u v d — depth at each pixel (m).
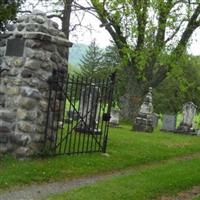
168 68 33.97
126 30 32.62
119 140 19.47
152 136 24.30
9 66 13.24
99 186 10.84
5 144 13.00
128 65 35.56
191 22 33.69
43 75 13.21
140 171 13.66
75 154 14.44
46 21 13.44
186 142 23.36
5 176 10.88
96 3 31.78
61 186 10.97
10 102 13.12
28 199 9.57
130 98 35.75
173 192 11.27
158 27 32.31
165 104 58.34
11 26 13.54
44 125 13.34
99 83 15.63
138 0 31.67
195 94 57.75
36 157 13.09
